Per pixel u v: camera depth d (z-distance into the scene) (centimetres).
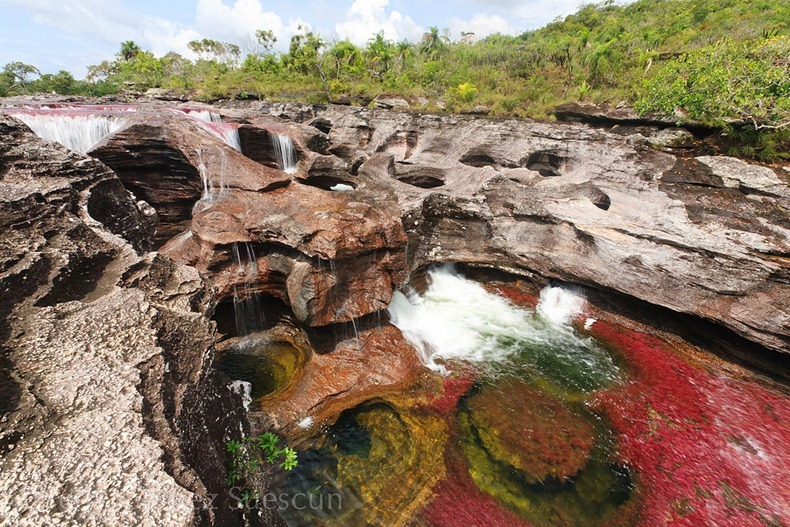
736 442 896
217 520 403
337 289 1047
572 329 1305
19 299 436
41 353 384
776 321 960
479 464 840
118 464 297
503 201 1476
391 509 744
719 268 1063
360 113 3052
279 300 1167
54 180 686
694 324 1162
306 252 984
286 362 1111
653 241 1179
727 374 1091
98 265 552
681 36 3164
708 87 1759
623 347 1216
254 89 4388
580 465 845
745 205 1240
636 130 2106
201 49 6088
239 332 1173
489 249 1476
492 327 1309
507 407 988
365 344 1106
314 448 862
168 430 357
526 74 3756
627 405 1001
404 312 1308
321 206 1156
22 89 5072
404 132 2761
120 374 375
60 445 304
